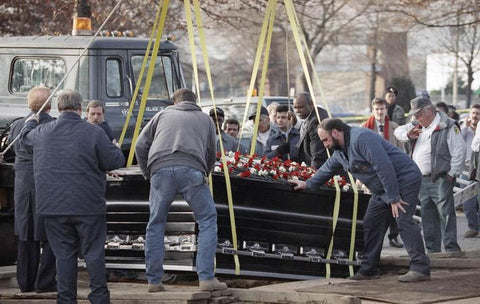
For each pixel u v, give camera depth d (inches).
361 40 2391.7
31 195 503.2
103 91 703.7
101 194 471.2
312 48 2028.8
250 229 519.2
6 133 585.6
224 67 2726.4
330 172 531.8
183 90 493.7
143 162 489.1
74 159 465.4
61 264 468.8
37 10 1135.6
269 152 688.4
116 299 474.9
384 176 517.3
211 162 492.1
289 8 564.4
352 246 554.9
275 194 527.2
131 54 713.6
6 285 544.1
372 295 473.7
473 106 863.7
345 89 3339.1
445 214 635.5
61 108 474.6
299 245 536.7
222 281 540.1
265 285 525.0
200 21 533.0
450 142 635.5
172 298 466.0
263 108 868.0
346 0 1631.4
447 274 546.9
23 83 730.2
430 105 639.1
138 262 516.1
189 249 496.4
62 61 714.8
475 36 1916.8
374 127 765.3
